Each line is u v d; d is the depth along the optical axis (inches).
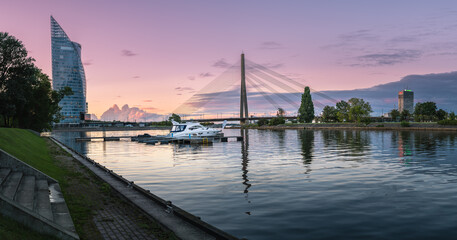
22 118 2406.5
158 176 828.0
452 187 655.1
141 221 378.0
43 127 2679.6
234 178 786.2
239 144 2034.9
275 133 3855.8
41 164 720.3
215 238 321.4
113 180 636.1
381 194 600.1
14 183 424.8
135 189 542.0
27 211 291.0
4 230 251.9
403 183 699.4
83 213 399.5
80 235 322.7
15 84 2005.4
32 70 2082.9
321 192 620.4
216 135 2770.7
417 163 1007.0
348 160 1098.1
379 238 381.7
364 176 786.8
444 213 476.4
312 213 484.4
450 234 391.2
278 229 416.2
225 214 484.7
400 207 511.8
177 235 329.7
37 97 2453.2
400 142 1893.5
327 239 380.2
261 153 1412.4
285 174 832.3
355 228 416.8
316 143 1953.7
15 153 684.1
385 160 1085.8
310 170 892.0
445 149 1437.0
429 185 676.7
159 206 435.8
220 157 1284.4
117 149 1812.3
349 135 2869.1
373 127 4220.0
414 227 418.0
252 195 603.5
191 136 2696.9
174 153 1509.6
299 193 614.5
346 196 586.6
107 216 394.3
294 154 1333.7
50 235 293.7
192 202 556.4
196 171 910.4
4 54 1962.4
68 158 1050.1
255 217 468.1
